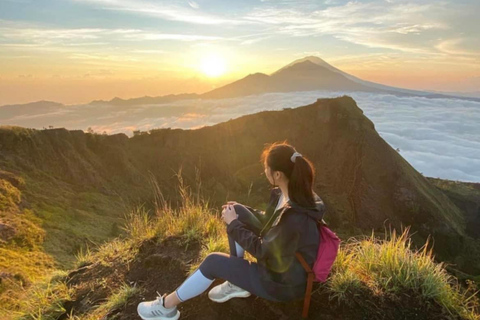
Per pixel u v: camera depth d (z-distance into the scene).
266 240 2.58
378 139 89.88
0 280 6.62
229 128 96.69
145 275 4.09
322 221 2.68
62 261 32.53
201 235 4.60
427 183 92.69
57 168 65.31
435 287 3.26
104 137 80.44
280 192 3.10
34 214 45.59
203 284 2.95
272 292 2.73
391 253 3.57
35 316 4.00
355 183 84.75
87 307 3.91
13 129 64.62
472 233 84.38
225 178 84.38
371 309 3.08
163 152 85.12
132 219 5.34
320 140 94.62
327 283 3.27
